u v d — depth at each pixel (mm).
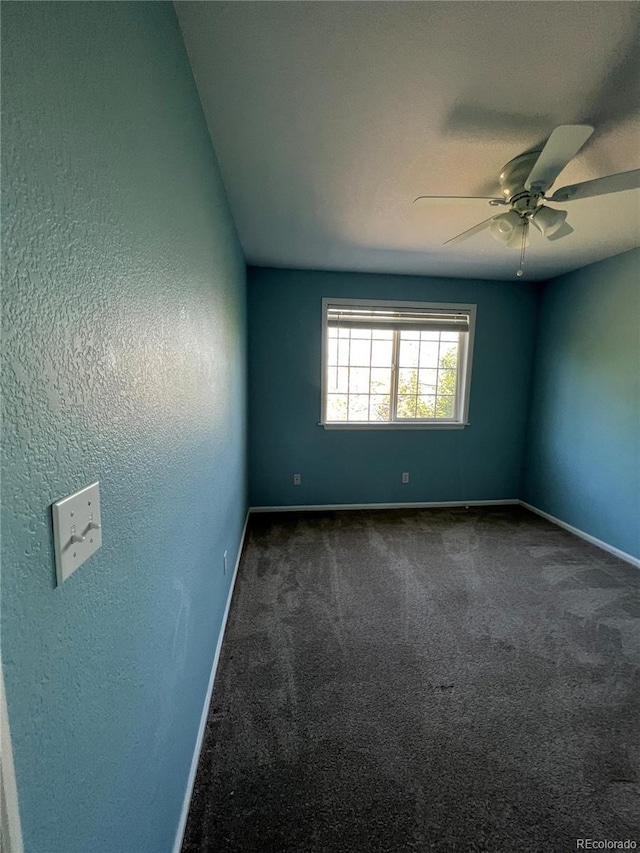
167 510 943
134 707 732
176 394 1021
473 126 1459
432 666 1718
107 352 608
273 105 1353
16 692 393
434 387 3924
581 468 3279
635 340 2807
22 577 404
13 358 387
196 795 1164
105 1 606
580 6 979
